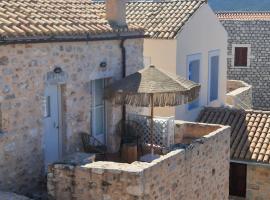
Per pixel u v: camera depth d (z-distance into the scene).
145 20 21.12
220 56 24.27
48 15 13.98
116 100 13.70
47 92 13.16
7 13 12.91
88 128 14.48
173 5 21.91
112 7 15.53
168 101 13.21
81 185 11.20
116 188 10.83
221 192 15.23
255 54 34.31
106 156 14.54
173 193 12.12
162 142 15.55
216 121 21.02
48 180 11.52
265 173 18.80
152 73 13.66
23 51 11.97
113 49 15.12
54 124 13.48
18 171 12.07
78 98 13.95
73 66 13.62
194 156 13.14
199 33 21.81
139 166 10.99
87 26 14.21
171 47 19.92
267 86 34.50
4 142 11.62
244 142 19.41
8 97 11.66
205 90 22.78
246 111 21.25
